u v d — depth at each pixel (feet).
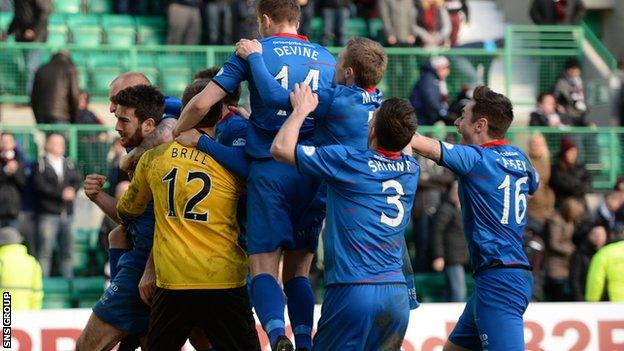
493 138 80.43
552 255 136.15
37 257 137.18
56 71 151.53
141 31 183.62
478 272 79.92
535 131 162.40
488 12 200.44
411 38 172.96
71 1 187.93
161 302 72.13
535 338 109.91
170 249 71.41
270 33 73.36
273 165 71.46
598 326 110.83
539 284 134.92
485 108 80.07
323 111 71.77
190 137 72.13
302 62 72.28
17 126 148.97
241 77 71.05
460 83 170.91
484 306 79.15
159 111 75.20
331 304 71.26
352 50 72.69
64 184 137.59
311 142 73.97
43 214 137.18
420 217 137.90
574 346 110.42
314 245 74.59
